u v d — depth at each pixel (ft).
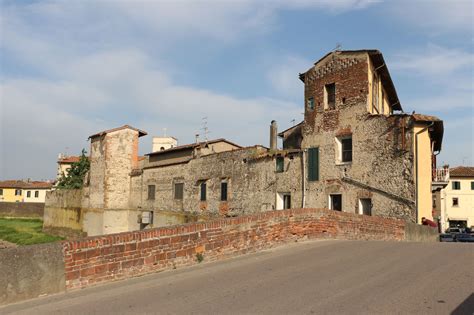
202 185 103.19
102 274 30.86
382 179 72.69
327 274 30.94
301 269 33.24
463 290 24.91
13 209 229.66
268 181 88.43
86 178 138.21
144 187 123.34
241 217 41.93
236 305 23.76
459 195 205.98
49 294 27.71
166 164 115.03
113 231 124.98
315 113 85.25
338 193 78.38
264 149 92.32
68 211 145.28
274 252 42.34
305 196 82.79
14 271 26.17
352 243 46.19
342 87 81.05
